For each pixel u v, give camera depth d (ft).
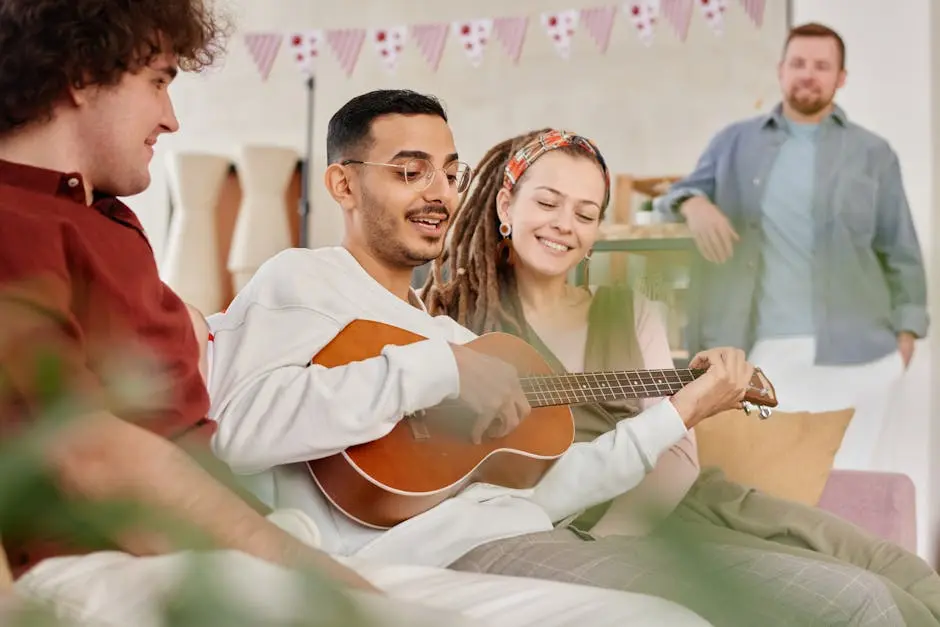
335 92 15.52
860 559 5.79
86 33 3.15
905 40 12.98
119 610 1.60
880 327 11.92
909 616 5.17
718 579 0.93
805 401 11.96
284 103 15.64
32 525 0.92
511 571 4.01
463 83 15.23
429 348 4.22
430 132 5.03
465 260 6.12
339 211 15.47
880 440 12.11
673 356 7.78
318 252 4.85
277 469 4.36
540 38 15.01
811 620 1.31
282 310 4.49
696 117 14.62
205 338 4.04
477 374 4.30
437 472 4.34
